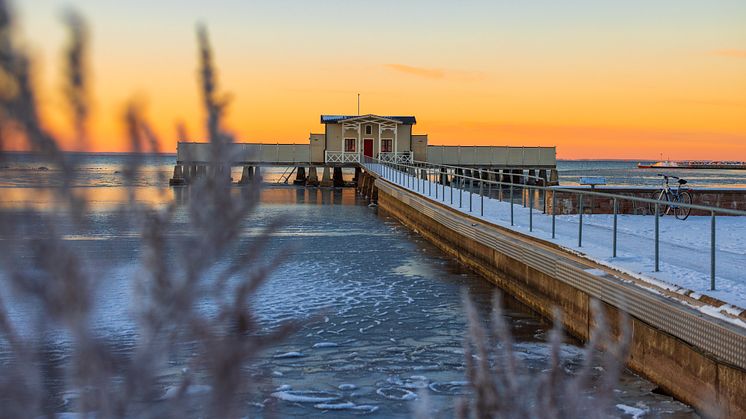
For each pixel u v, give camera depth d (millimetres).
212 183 1279
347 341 11492
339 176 72688
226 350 1337
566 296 12648
